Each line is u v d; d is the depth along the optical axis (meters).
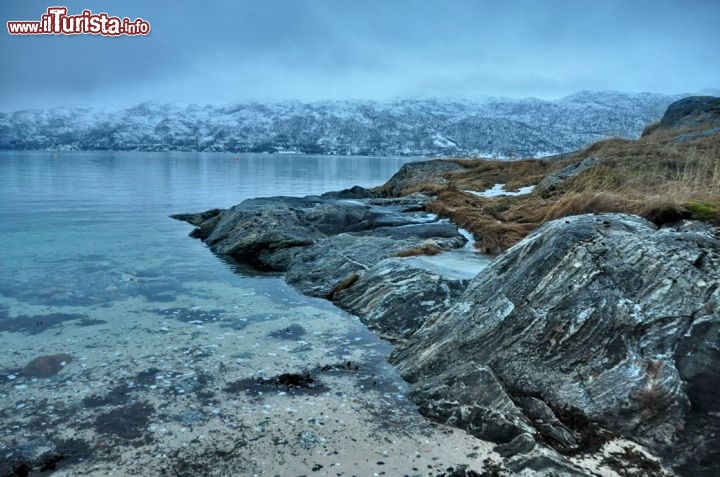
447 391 6.29
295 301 11.34
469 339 7.00
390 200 23.20
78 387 6.81
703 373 5.29
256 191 44.41
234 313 10.33
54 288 11.92
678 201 9.61
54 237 19.05
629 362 5.64
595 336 5.99
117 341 8.62
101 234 19.97
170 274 13.78
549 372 6.02
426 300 9.51
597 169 17.31
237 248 16.38
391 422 5.99
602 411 5.45
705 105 30.42
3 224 22.05
